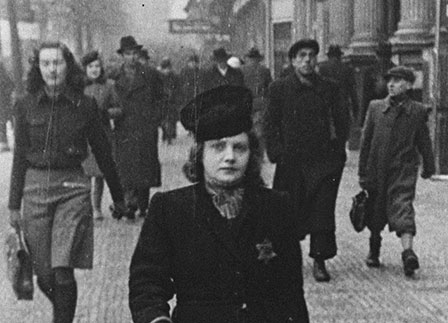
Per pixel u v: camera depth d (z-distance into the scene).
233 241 3.31
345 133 8.00
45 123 5.55
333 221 7.98
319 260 8.00
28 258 5.41
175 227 3.34
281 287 3.35
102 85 11.34
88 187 5.65
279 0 34.94
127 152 11.39
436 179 14.72
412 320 6.71
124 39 11.53
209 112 3.30
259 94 16.08
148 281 3.30
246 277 3.31
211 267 3.31
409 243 8.16
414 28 18.91
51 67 5.57
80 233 5.56
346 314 6.88
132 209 11.48
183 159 18.39
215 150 3.33
